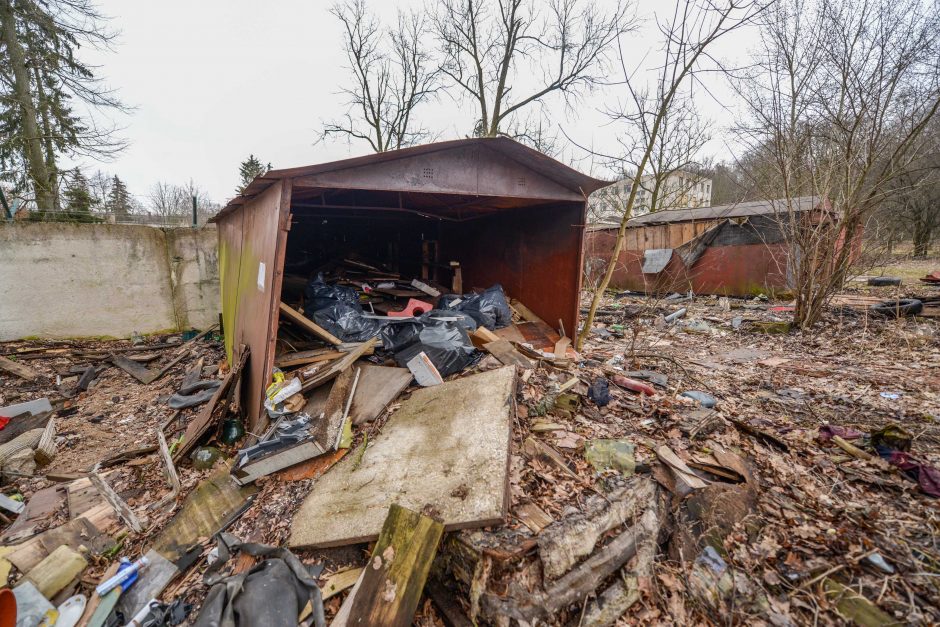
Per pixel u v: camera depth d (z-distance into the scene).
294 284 6.38
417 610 1.92
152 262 7.79
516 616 1.72
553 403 3.22
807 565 2.01
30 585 2.15
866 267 6.70
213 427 3.76
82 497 3.09
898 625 1.69
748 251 9.51
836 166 5.82
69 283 7.12
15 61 10.66
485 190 4.13
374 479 2.53
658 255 11.13
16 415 4.61
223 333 7.46
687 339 6.36
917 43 4.98
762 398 3.69
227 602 1.92
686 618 1.90
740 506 2.35
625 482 2.41
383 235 9.48
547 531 1.96
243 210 5.07
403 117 15.56
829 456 2.71
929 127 5.42
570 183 4.58
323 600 1.95
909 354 4.76
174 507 2.90
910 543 2.02
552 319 5.65
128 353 6.88
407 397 3.47
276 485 2.85
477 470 2.29
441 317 4.42
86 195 12.07
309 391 3.50
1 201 7.38
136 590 2.21
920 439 2.84
